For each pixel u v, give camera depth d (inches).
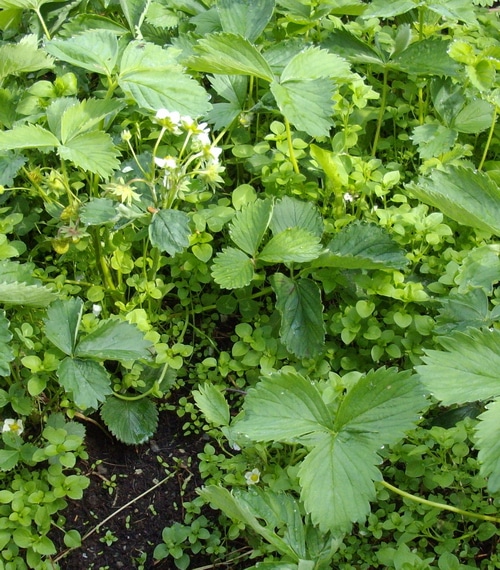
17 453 18.9
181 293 23.0
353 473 15.8
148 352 19.4
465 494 18.7
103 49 21.9
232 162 25.5
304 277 22.2
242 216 21.9
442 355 16.3
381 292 21.0
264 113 27.0
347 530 15.5
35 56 21.9
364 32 29.1
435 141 24.9
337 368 21.5
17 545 18.3
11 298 19.1
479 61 23.6
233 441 19.3
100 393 18.7
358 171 23.5
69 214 21.0
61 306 19.5
